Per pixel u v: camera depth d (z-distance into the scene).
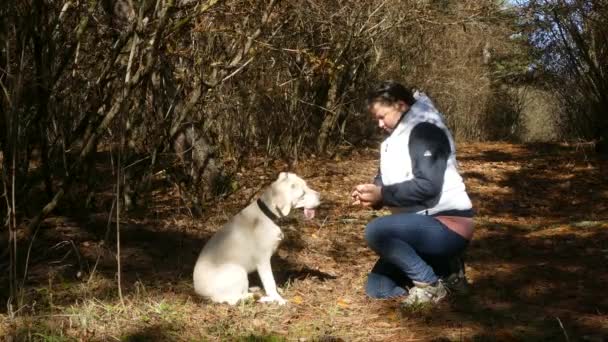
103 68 6.77
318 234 7.23
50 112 6.77
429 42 16.86
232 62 7.30
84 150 6.39
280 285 5.48
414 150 4.70
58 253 6.03
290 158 12.05
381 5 11.63
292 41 10.50
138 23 6.07
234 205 8.14
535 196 10.12
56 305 4.85
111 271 5.68
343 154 13.46
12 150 5.05
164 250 6.34
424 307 4.88
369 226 4.93
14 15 5.91
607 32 13.62
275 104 11.75
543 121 24.05
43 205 7.19
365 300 5.14
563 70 15.33
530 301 5.13
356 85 13.43
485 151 16.38
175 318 4.62
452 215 4.86
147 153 7.79
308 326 4.57
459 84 19.56
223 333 4.41
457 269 5.20
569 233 7.40
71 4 6.32
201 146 8.16
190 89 7.77
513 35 19.72
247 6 7.22
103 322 4.55
